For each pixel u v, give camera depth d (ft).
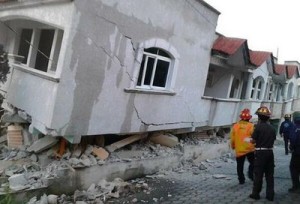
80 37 28.50
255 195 24.59
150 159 37.63
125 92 34.09
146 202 26.63
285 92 95.81
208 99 50.55
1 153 30.86
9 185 24.81
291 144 26.50
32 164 28.94
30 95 31.19
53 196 25.54
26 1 33.86
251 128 29.53
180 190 30.14
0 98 33.81
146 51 36.99
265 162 24.12
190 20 41.86
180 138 50.42
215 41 51.16
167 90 40.88
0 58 31.37
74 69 28.58
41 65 39.70
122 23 31.94
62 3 29.04
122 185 30.27
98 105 31.45
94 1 28.91
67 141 31.14
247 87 65.10
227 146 59.00
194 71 45.19
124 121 34.91
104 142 36.27
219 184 31.58
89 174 30.30
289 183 30.48
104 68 31.17
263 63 69.46
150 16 35.14
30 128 30.71
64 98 28.27
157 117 39.78
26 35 42.78
